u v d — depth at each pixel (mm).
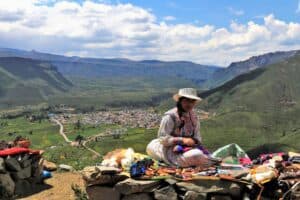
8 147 6203
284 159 4086
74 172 6883
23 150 5895
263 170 3557
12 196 5547
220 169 3730
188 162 3861
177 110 3934
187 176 3635
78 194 5340
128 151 4223
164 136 3922
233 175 3547
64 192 5660
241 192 3521
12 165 5672
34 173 6020
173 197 3623
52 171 6977
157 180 3711
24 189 5770
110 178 3861
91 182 3902
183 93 3855
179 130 3938
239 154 4164
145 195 3730
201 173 3645
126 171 3988
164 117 3947
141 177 3775
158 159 4047
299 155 4168
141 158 4090
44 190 5793
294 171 3705
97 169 3908
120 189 3801
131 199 3771
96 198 3916
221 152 4160
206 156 3852
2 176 5527
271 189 3492
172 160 3926
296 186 3422
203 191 3531
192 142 3912
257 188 3496
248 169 3709
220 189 3498
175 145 3906
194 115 3992
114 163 4117
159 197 3670
